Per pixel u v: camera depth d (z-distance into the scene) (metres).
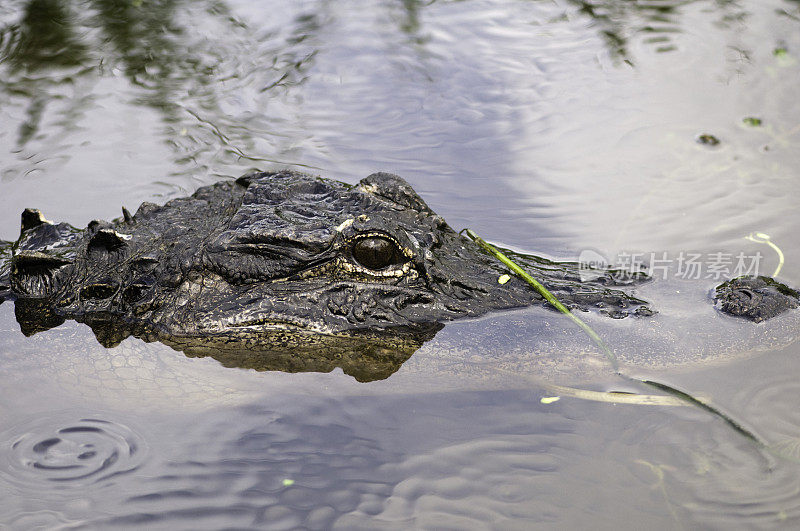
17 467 4.29
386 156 8.23
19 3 11.65
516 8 11.76
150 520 3.98
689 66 9.95
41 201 7.42
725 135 8.49
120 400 4.81
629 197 7.45
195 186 7.70
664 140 8.44
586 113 9.03
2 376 4.92
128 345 5.05
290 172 5.87
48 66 10.04
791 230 6.78
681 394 4.64
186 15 11.52
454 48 10.64
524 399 4.75
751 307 5.08
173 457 4.41
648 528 3.82
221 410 4.76
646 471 4.17
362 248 5.00
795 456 4.20
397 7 11.87
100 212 7.26
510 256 5.72
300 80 9.88
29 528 3.90
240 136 8.64
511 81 9.79
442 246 5.37
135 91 9.56
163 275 5.19
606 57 10.27
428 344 4.96
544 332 4.98
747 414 4.49
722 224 6.91
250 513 4.04
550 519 3.93
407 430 4.57
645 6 11.66
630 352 4.84
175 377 4.91
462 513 4.00
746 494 3.99
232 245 5.13
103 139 8.57
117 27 11.07
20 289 5.48
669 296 5.32
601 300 5.20
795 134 8.48
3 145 8.41
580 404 4.66
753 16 11.13
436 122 8.95
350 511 4.04
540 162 8.10
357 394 4.84
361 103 9.39
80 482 4.21
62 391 4.85
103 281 5.30
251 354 5.03
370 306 5.04
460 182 7.72
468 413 4.68
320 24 11.34
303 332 5.03
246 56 10.43
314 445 4.48
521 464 4.28
